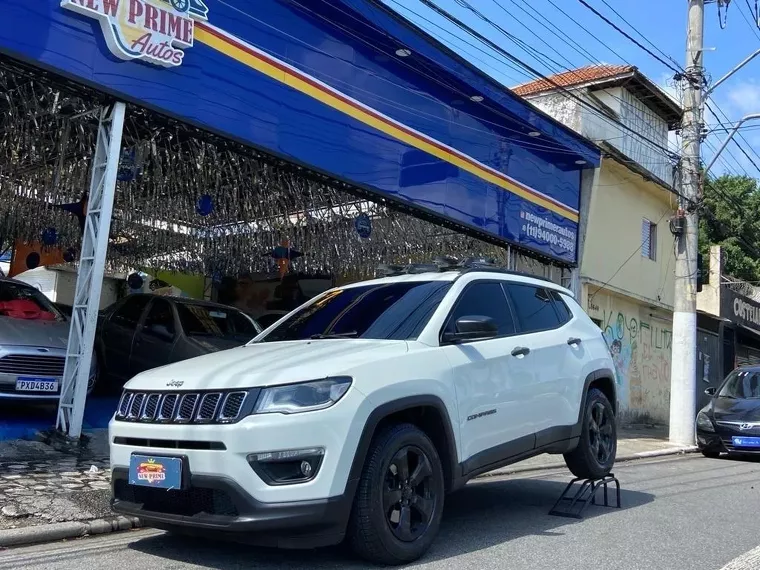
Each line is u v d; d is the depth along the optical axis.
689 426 14.33
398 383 4.45
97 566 4.29
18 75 7.00
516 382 5.57
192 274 20.17
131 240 17.14
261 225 14.76
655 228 20.19
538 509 6.58
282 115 9.10
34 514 5.09
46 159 11.23
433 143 11.75
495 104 12.77
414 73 11.28
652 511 6.73
